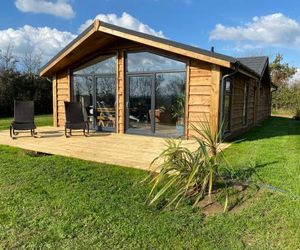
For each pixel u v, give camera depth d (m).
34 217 3.24
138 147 7.32
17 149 7.02
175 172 3.94
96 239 2.81
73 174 4.83
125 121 9.88
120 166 5.40
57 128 11.12
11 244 2.72
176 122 8.78
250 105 12.98
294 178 4.58
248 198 3.80
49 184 4.32
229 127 9.36
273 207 3.50
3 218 3.21
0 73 18.48
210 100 8.05
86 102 10.82
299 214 3.29
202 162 3.81
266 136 9.64
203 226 3.09
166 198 3.75
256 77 10.47
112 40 9.63
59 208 3.47
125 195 3.90
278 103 24.66
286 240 2.79
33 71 22.44
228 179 4.36
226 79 8.62
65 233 2.91
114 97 10.07
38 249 2.65
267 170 5.04
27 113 9.17
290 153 6.52
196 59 8.23
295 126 13.34
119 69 9.80
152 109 9.24
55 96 11.51
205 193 3.91
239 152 6.64
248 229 3.01
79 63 10.77
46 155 6.52
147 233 2.93
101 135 9.46
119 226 3.06
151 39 8.04
